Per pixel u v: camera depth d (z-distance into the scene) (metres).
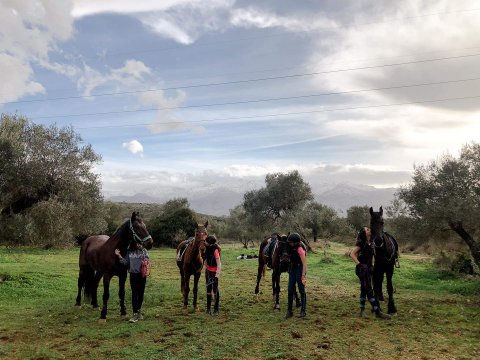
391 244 9.96
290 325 8.83
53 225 16.67
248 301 11.93
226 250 40.16
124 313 9.86
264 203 38.72
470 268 17.42
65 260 25.61
